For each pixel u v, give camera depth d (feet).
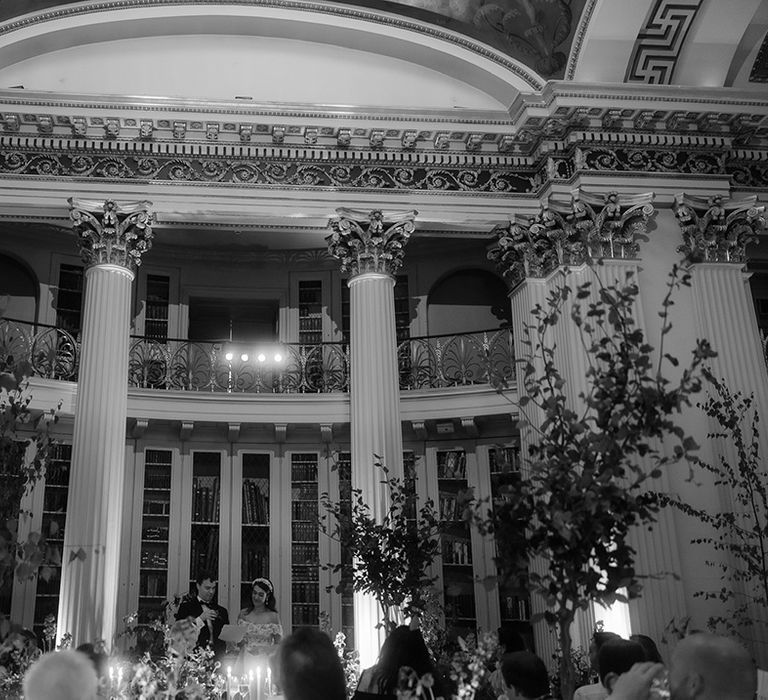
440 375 43.83
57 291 43.47
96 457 32.27
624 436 13.48
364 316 36.27
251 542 41.60
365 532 28.99
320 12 39.19
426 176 38.32
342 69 40.52
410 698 13.28
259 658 28.17
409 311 46.24
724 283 36.11
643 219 36.35
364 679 16.69
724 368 34.71
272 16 38.99
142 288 44.83
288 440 42.75
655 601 31.40
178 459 41.47
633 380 13.82
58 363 41.27
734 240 36.91
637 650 14.16
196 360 44.06
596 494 12.94
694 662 8.87
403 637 15.93
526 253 37.78
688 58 37.65
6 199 35.04
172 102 35.50
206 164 36.94
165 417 40.09
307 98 39.81
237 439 42.19
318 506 42.14
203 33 39.81
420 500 41.78
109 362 33.71
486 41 39.83
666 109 36.50
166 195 36.17
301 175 37.50
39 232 43.01
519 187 38.68
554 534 13.38
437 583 40.47
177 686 21.36
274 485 42.11
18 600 37.17
